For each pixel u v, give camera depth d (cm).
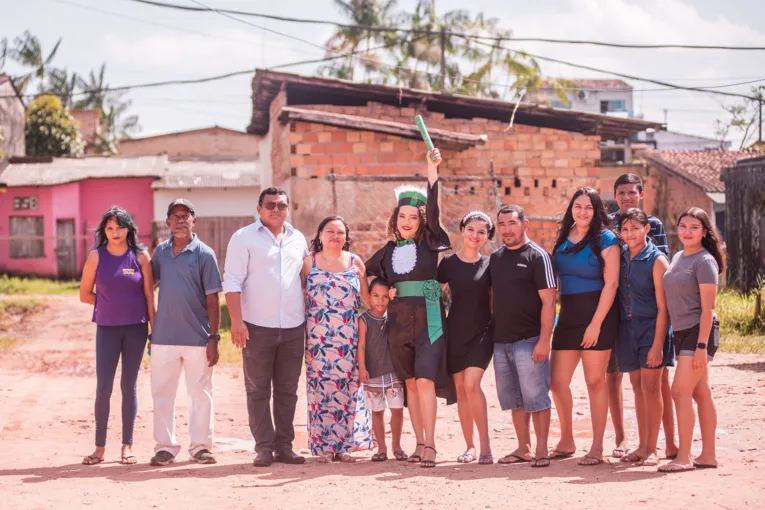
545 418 669
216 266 733
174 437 724
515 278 673
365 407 733
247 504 555
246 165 3981
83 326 2055
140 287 733
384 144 1753
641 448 667
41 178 3600
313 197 1738
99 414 726
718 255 632
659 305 646
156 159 3972
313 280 723
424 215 702
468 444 712
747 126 3672
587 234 670
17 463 723
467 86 4350
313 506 545
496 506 527
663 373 682
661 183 3553
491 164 1778
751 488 545
